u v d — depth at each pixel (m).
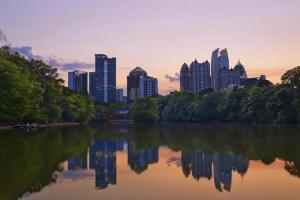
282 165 39.47
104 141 72.88
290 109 144.00
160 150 55.78
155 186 29.39
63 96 174.50
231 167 38.69
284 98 147.00
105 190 27.97
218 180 31.78
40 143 65.50
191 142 68.75
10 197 25.89
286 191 27.42
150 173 35.50
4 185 29.52
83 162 42.53
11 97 100.69
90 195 26.48
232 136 82.44
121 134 98.38
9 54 132.25
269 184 29.91
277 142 65.12
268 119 154.50
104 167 39.06
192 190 28.06
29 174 34.34
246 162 41.97
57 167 38.62
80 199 25.42
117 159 45.53
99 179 32.12
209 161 43.34
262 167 38.38
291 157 45.41
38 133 95.75
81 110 190.75
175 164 41.47
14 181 31.08
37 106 121.06
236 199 25.41
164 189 28.36
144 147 60.53
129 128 143.75
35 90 119.06
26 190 27.86
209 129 122.88
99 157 47.25
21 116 106.88
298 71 144.75
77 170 36.94
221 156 47.59
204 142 68.12
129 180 31.78
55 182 30.77
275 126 132.50
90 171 36.41
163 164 41.50
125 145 64.25
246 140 70.44
